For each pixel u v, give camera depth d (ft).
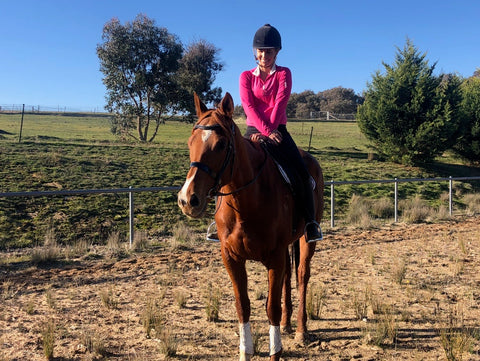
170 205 45.85
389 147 89.04
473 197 63.52
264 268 27.09
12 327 17.06
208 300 20.61
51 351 14.38
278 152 14.56
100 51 111.86
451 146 90.33
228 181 11.60
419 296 21.22
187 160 72.74
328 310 19.33
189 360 14.32
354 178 71.67
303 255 16.72
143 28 113.50
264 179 12.98
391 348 15.35
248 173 12.37
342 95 311.06
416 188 67.00
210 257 29.94
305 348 15.49
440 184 70.74
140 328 17.16
